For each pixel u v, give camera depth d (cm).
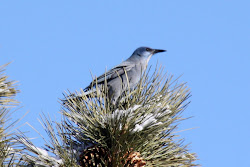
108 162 637
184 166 659
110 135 655
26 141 624
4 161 562
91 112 695
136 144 650
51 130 660
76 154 635
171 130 684
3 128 615
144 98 711
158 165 658
